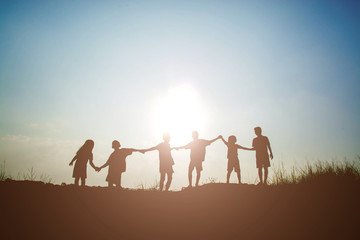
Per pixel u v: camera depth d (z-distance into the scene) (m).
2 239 3.53
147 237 3.84
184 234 3.97
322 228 4.10
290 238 3.85
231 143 6.76
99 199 5.03
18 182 5.35
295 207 4.82
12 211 4.27
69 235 3.76
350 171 6.10
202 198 5.34
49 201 4.73
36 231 3.80
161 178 6.22
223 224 4.30
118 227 4.08
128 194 5.45
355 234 3.87
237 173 6.54
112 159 6.09
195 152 6.56
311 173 6.25
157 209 4.80
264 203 5.05
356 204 4.75
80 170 5.81
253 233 4.02
